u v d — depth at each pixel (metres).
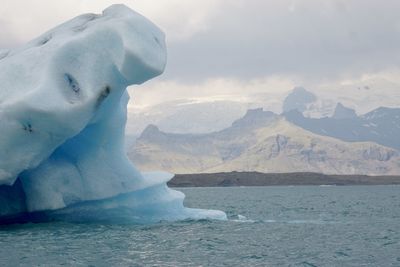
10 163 46.66
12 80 48.00
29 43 53.91
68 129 47.09
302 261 40.97
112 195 52.03
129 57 47.03
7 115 45.62
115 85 49.00
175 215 60.00
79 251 42.03
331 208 111.06
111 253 41.69
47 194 49.59
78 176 51.09
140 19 50.19
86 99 46.94
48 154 48.50
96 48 48.81
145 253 42.22
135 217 55.72
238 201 150.12
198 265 38.84
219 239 50.41
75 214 52.94
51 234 48.50
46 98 45.69
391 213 94.75
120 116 52.72
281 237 53.47
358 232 60.09
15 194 51.47
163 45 51.16
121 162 53.06
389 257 42.97
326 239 52.97
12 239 46.19
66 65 48.22
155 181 55.56
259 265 39.31
